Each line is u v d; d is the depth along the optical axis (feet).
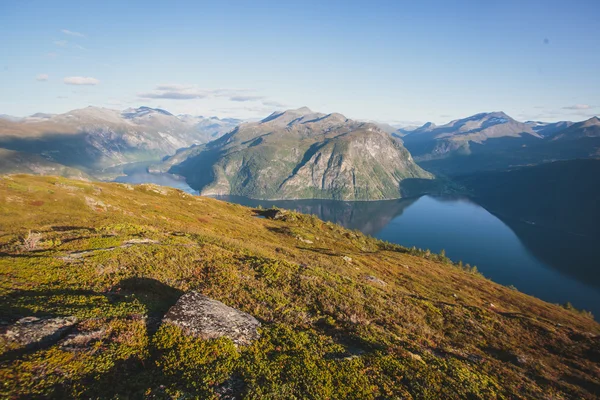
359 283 120.67
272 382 45.21
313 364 51.72
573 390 73.36
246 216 381.81
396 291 145.18
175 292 73.15
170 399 38.37
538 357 100.89
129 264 82.33
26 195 186.80
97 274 72.38
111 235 105.91
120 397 37.32
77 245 90.27
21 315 47.16
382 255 334.24
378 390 49.29
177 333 50.80
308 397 44.16
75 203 200.44
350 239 421.59
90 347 44.14
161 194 355.56
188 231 151.94
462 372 61.26
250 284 86.28
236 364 47.65
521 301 265.75
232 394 41.50
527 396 60.23
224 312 60.80
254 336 57.31
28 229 110.32
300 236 307.99
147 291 70.13
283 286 92.79
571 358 108.47
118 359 43.83
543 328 133.69
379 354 60.13
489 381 61.36
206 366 45.68
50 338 43.86
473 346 95.81
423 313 114.11
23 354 39.37
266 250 155.63
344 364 53.83
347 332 71.87
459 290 237.66
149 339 49.65
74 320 49.11
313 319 75.10
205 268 91.76
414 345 71.10
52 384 36.86
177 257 94.27
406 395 49.08
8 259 70.03
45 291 59.06
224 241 139.95
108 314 53.11
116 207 218.18
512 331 122.31
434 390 51.90
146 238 110.42
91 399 36.35
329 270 139.95
